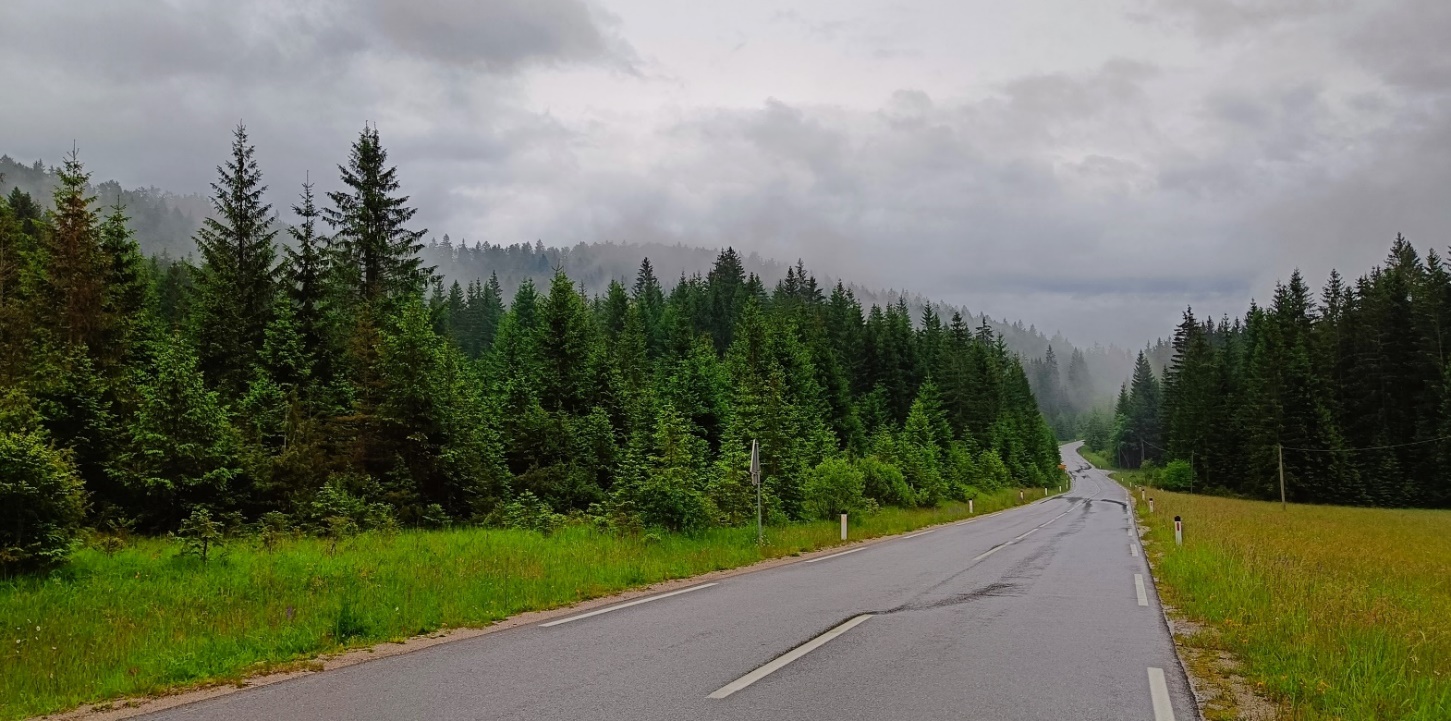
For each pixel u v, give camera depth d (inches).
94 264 1106.7
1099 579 575.8
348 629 349.1
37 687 267.1
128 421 805.2
